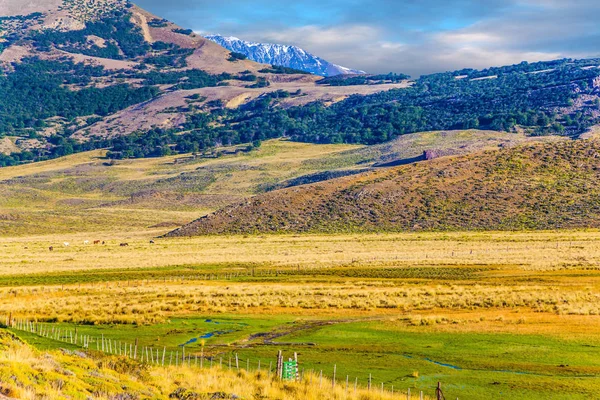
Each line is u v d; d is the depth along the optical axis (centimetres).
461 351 6253
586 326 7162
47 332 7288
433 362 5894
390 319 7994
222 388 4606
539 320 7581
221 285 12088
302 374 5406
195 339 7112
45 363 4053
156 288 11362
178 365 5572
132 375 4616
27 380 3488
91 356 5262
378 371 5625
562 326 7200
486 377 5378
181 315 8594
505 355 6062
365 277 13212
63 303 9606
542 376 5378
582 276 12262
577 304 8506
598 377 5322
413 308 8794
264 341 6950
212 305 9319
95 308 9056
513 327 7225
